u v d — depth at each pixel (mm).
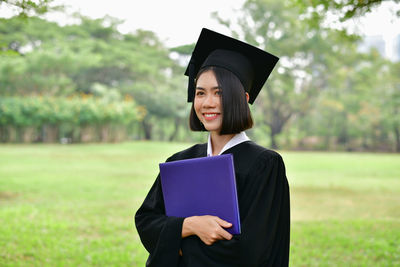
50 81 33469
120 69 41062
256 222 1451
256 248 1424
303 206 8180
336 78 36469
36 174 12234
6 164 14953
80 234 5699
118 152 22891
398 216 7328
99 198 8531
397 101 35406
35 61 32250
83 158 18484
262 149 1607
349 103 37094
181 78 42906
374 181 12188
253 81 1794
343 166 17375
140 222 1692
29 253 4738
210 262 1438
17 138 30078
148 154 21828
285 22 31453
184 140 47719
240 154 1604
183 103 42438
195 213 1510
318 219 6953
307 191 10094
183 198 1535
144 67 38938
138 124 46812
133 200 8367
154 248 1588
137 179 11680
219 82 1570
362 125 38156
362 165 18031
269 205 1501
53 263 4449
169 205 1588
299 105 37594
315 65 36125
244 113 1562
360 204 8453
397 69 36281
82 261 4535
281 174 1588
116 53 38531
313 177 13086
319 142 40125
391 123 35906
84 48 36312
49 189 9531
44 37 34438
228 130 1568
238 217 1420
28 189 9445
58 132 31625
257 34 30531
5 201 7988
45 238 5406
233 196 1416
